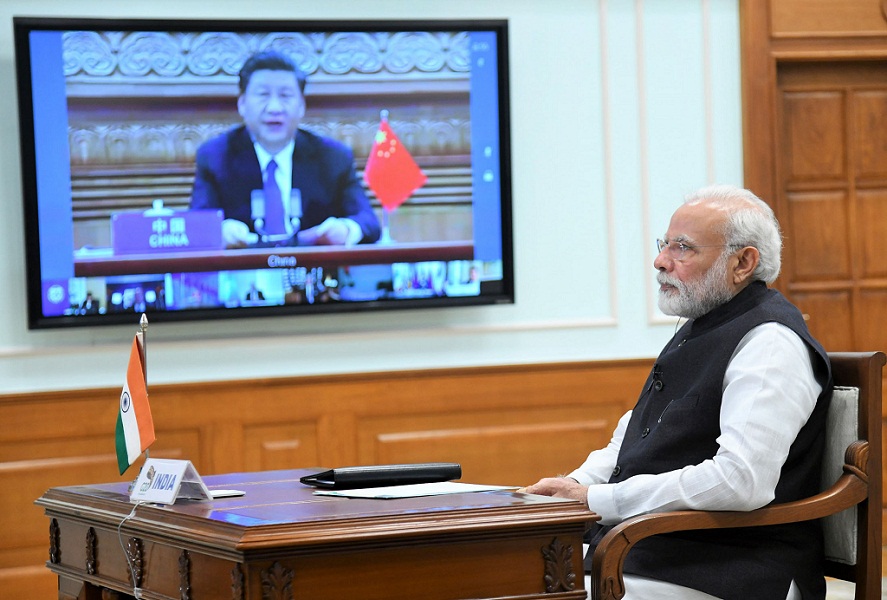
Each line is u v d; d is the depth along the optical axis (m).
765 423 2.27
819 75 5.14
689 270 2.53
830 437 2.41
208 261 4.52
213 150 4.52
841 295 5.16
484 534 1.87
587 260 4.93
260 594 1.71
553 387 4.84
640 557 2.40
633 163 4.97
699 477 2.25
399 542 1.80
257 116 4.55
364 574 1.79
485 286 4.73
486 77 4.72
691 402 2.45
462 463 4.76
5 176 4.43
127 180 4.45
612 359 4.89
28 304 4.36
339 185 4.62
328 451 4.66
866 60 5.13
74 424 4.46
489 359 4.83
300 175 4.59
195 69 4.50
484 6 4.85
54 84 4.38
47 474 4.43
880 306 5.18
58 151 4.39
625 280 4.96
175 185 4.49
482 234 4.73
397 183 4.66
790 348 2.36
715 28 5.03
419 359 4.77
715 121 5.04
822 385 2.40
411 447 4.72
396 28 4.64
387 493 2.16
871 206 5.18
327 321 4.70
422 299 4.68
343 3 4.73
